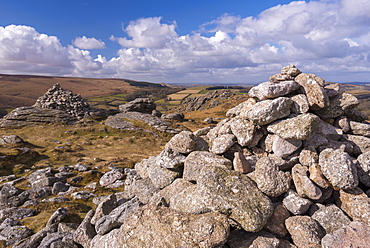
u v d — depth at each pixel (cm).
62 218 1602
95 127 6694
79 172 3316
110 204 1255
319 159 905
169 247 703
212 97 19275
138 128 6838
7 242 1401
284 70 1210
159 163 1152
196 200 832
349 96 1119
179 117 9944
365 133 1088
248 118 1043
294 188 913
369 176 896
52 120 6750
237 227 759
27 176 3050
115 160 4191
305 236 738
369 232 687
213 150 1089
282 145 972
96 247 970
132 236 791
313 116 917
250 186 875
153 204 909
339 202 863
